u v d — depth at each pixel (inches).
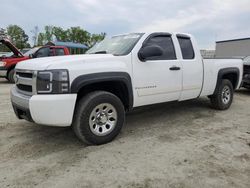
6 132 168.7
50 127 179.2
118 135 165.0
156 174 115.0
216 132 174.2
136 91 160.4
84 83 135.3
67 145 147.5
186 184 107.0
